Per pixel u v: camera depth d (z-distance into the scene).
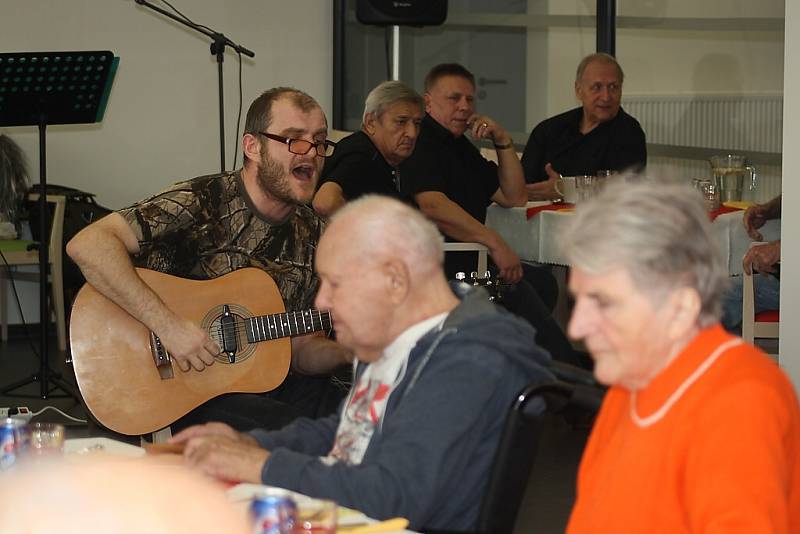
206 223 3.78
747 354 1.73
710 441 1.66
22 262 7.23
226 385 3.78
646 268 1.68
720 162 5.86
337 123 8.77
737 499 1.59
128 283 3.68
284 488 2.27
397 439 2.25
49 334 8.12
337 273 2.39
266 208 3.83
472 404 2.24
